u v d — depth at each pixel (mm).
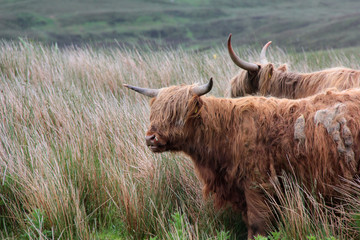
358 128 10375
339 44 72375
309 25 117625
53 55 27531
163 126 11078
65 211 11711
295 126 10719
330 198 10766
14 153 13852
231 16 166250
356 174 10430
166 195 13250
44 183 11891
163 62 26984
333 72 15125
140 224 12031
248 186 11086
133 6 199000
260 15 164500
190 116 11094
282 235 10805
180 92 11164
